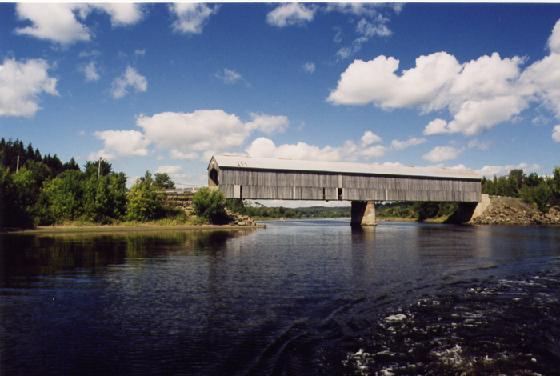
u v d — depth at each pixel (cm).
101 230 5909
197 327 1213
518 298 1672
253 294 1678
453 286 1923
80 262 2602
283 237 5369
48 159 12925
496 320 1334
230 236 5275
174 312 1389
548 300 1638
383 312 1412
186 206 7800
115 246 3612
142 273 2203
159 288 1798
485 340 1130
